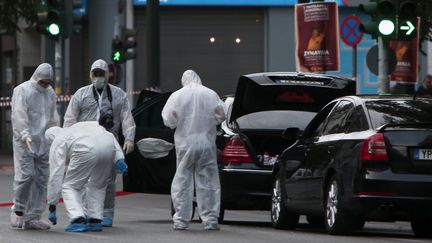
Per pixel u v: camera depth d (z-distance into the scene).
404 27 43.06
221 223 36.56
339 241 28.83
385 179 28.53
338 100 32.38
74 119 33.97
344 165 29.53
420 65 78.75
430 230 32.59
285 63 81.06
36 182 32.56
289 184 33.41
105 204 33.56
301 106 37.00
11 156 80.88
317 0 52.44
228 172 34.94
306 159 32.34
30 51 88.06
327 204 30.66
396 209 28.62
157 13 61.69
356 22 56.62
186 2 80.19
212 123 32.75
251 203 35.19
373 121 29.55
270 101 36.75
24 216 32.28
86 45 83.50
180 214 32.41
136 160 37.69
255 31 81.31
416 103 30.47
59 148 31.03
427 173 28.62
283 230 33.66
